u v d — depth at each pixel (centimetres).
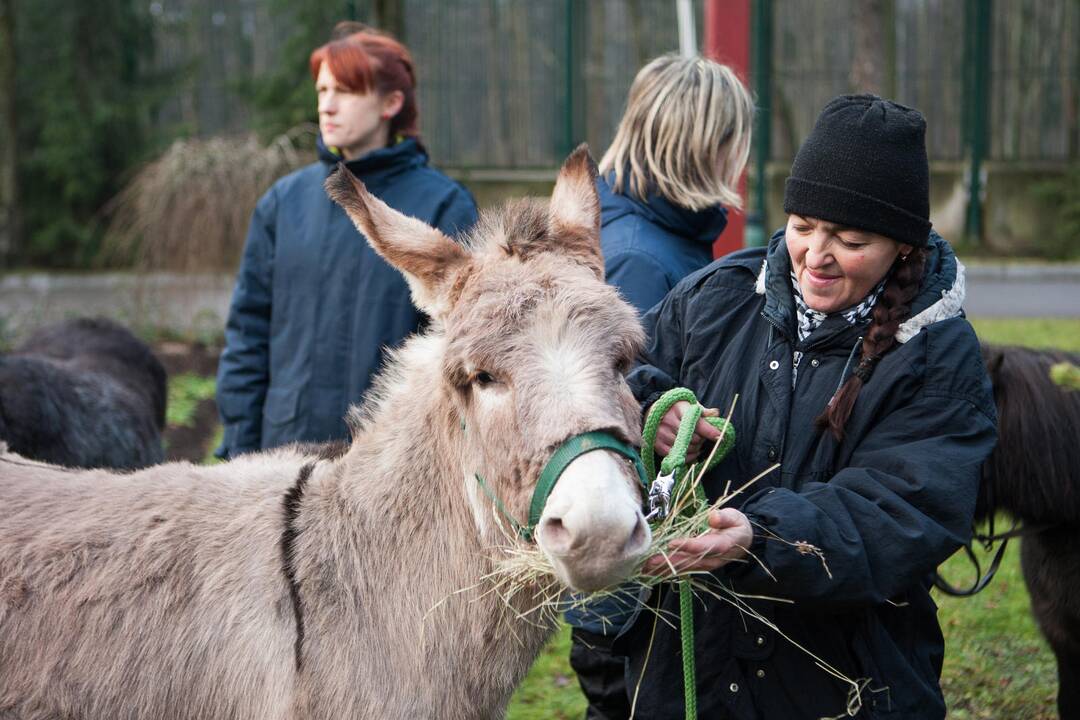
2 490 255
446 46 1658
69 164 1780
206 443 771
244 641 228
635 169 312
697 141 306
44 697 231
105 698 230
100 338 562
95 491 252
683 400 232
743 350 246
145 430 506
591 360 205
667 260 303
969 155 1786
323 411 361
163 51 1948
